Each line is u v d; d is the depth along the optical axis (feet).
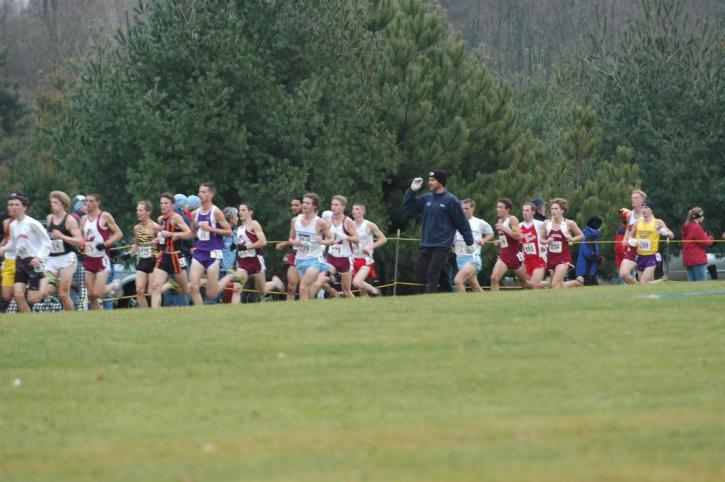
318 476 74.95
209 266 208.33
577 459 77.71
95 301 208.95
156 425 91.71
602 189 388.57
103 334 137.08
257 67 344.90
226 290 254.68
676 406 93.25
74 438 88.43
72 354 124.06
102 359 120.88
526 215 238.07
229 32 342.44
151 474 77.10
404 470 75.92
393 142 357.20
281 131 340.18
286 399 99.71
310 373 110.42
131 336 134.72
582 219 374.22
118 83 349.61
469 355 117.50
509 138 384.88
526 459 77.97
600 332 130.52
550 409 92.99
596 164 448.24
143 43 345.72
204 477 75.72
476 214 356.18
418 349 121.49
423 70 377.30
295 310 157.69
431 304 160.76
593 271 280.51
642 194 243.81
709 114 458.50
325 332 133.90
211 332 136.26
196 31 343.26
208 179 336.90
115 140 347.36
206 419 93.15
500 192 359.46
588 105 479.00
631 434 84.43
